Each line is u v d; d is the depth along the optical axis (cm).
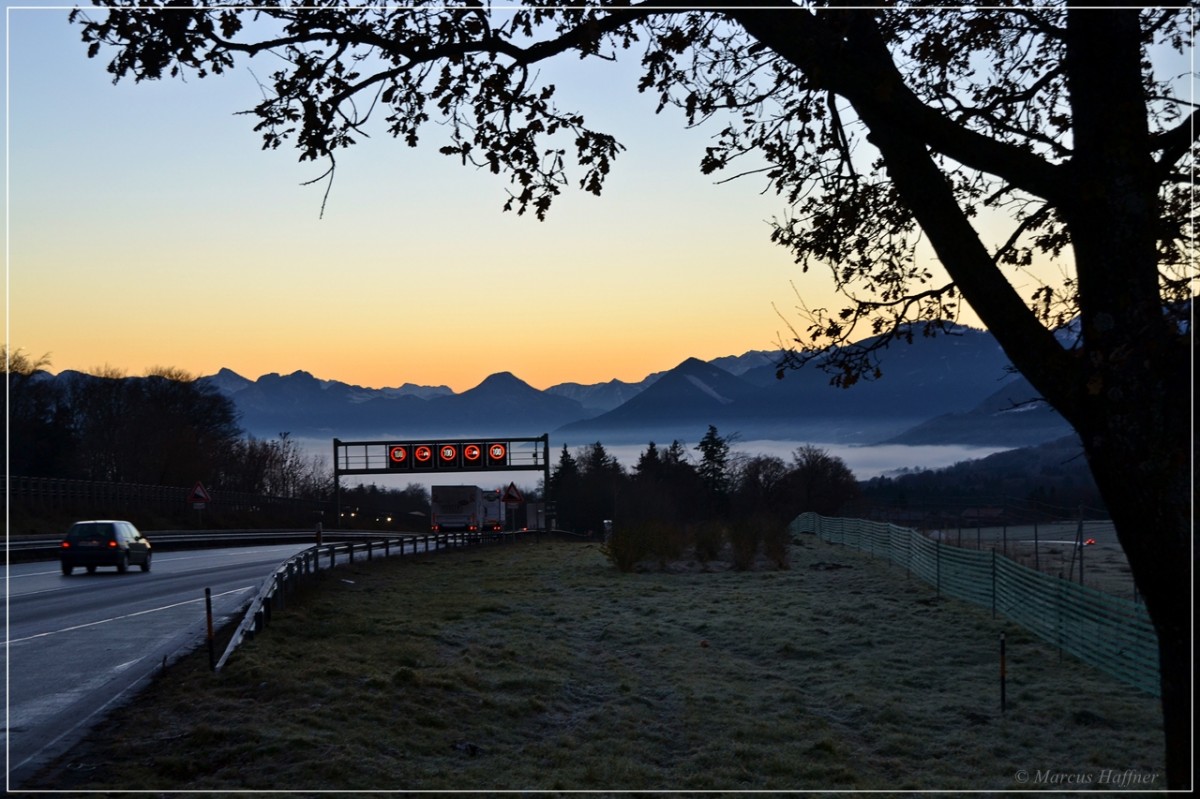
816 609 2522
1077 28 493
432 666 1523
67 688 1250
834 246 737
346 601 2288
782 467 11644
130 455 9131
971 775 1141
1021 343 508
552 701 1420
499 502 7825
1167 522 458
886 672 1741
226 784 866
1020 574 2166
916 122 508
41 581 2908
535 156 682
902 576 3331
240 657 1366
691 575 3541
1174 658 464
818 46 525
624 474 13600
